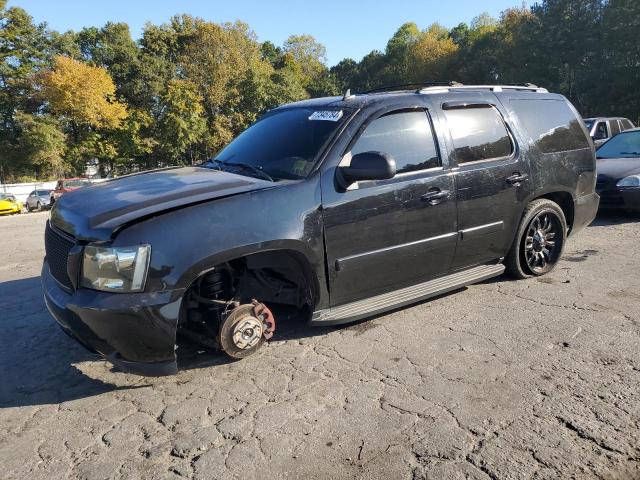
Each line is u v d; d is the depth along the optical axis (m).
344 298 3.68
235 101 57.41
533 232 4.92
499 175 4.41
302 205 3.33
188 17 60.28
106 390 3.28
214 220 3.02
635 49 42.62
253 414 2.90
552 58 47.38
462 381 3.15
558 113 5.14
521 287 4.84
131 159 53.38
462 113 4.32
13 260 7.70
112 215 2.98
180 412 2.96
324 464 2.44
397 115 3.92
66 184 31.44
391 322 4.14
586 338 3.67
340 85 98.06
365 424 2.74
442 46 71.69
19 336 4.28
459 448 2.50
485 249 4.48
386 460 2.45
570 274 5.18
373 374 3.29
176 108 50.53
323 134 3.70
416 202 3.85
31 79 47.72
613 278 5.00
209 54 55.06
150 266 2.85
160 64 56.12
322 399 3.02
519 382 3.10
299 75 88.44
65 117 47.81
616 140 9.09
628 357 3.36
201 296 3.31
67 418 2.97
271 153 3.86
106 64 55.50
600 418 2.69
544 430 2.61
